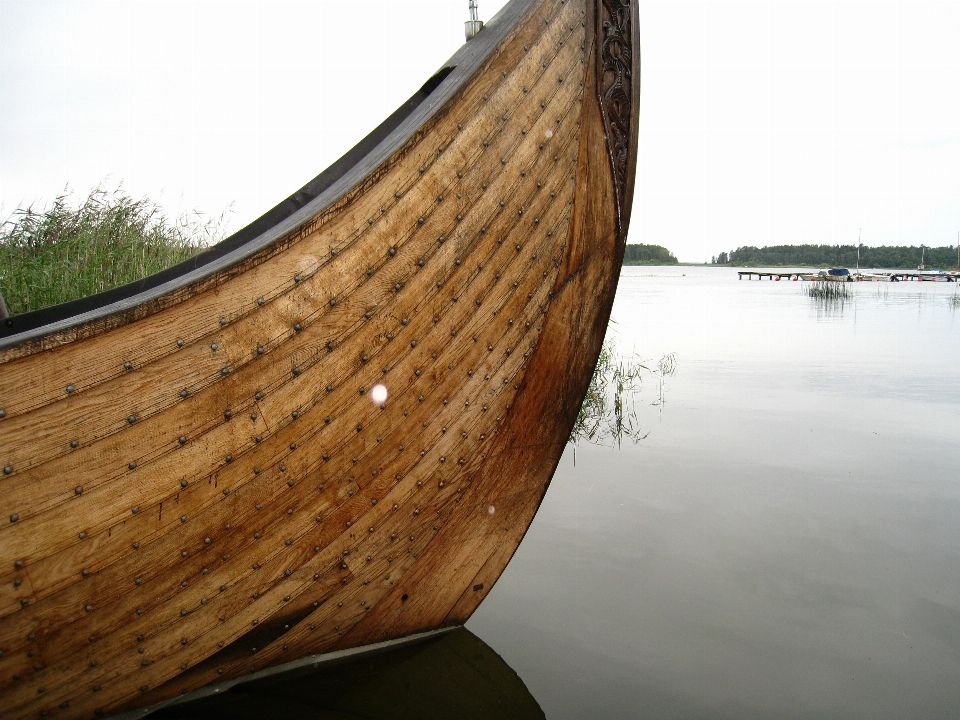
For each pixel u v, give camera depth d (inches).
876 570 167.8
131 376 88.8
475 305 119.3
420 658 130.4
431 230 110.8
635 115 138.8
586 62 127.3
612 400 358.3
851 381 415.2
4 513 83.4
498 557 136.3
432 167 109.2
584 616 148.4
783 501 213.6
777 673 128.0
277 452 102.1
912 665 130.4
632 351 550.3
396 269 108.2
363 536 115.3
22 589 86.7
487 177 116.2
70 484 87.0
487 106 114.1
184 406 93.0
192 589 100.1
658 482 231.9
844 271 2600.9
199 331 92.6
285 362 100.1
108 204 283.3
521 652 134.6
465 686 122.3
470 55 120.1
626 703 119.0
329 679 121.6
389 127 133.9
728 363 486.0
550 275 129.3
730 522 197.3
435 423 119.0
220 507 98.9
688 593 157.8
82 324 84.0
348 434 108.7
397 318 110.0
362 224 103.7
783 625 143.9
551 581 164.1
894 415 325.4
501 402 127.7
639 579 164.4
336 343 104.2
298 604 111.5
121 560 92.8
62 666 93.3
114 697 100.1
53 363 83.4
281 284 97.8
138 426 90.3
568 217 129.5
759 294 1578.5
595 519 200.2
